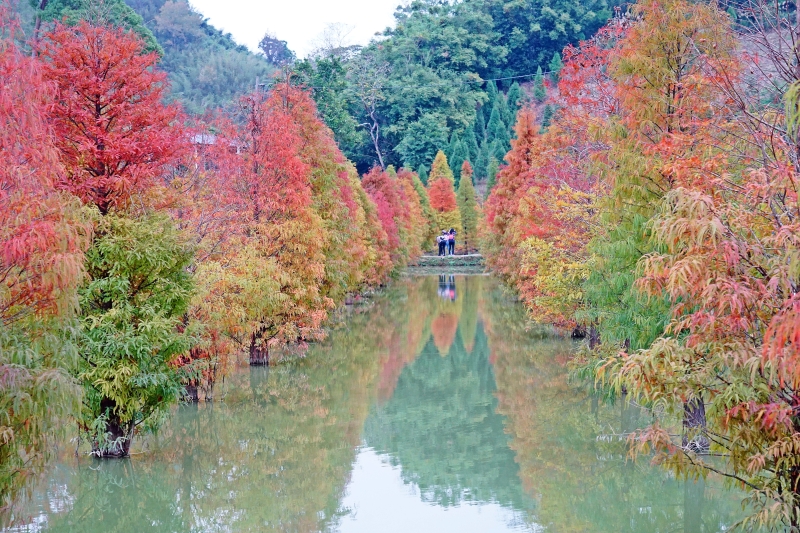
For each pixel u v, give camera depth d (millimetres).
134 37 15992
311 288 25031
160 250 13617
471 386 22219
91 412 13438
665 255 8148
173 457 15656
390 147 109750
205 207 20797
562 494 13172
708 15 12680
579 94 19188
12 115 9016
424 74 109188
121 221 13477
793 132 7902
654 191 12828
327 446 16438
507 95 119750
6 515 11703
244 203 22938
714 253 7418
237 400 20688
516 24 125062
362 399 20812
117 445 14828
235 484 14133
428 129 105438
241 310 18969
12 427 9070
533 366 24906
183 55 87000
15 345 9039
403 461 15352
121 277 13375
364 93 107500
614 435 16625
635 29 13406
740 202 8773
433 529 11586
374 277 47625
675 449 8211
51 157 9305
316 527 11867
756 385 7527
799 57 8062
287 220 24453
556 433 17000
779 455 7340
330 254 30141
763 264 7711
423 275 72312
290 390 21906
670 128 12719
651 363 7852
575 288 20344
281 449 16281
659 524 11789
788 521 7762
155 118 15156
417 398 20859
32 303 9266
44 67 13844
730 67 11195
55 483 13969
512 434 17047
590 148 18891
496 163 84812
